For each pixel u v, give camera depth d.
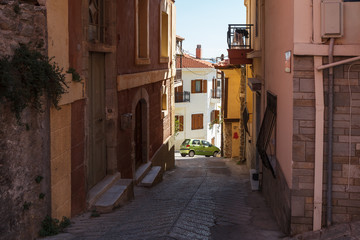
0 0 5.02
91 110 8.81
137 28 12.09
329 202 6.04
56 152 6.41
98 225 6.84
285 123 6.86
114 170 9.99
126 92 11.13
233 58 14.29
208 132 43.03
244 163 20.02
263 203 9.41
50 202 6.23
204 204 8.93
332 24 5.76
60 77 6.16
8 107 5.15
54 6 6.24
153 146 15.49
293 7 5.99
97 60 9.23
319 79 5.95
